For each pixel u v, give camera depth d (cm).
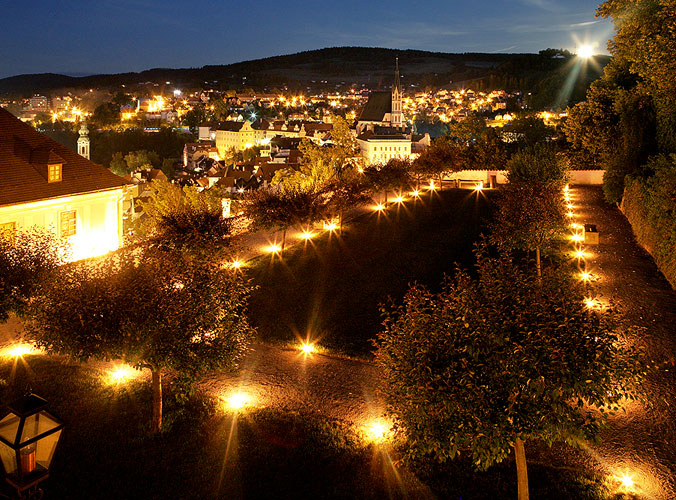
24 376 1555
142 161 16488
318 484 1127
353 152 12056
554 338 884
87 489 1088
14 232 2284
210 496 1088
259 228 3291
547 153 4375
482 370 917
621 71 5106
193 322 1230
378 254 3036
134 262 1347
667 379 1576
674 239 2398
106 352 1167
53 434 662
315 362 1770
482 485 1119
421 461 1203
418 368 932
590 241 3062
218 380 1620
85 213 2850
